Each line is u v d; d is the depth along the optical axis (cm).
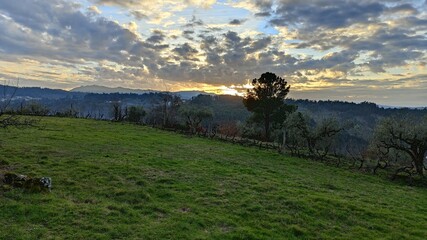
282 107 9706
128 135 6006
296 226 2166
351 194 3247
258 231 2038
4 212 1859
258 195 2778
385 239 2105
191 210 2269
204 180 3108
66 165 3088
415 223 2473
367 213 2586
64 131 5706
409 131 4750
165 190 2645
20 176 2331
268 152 5709
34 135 4831
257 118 10019
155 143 5300
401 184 4275
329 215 2466
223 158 4525
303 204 2619
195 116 10256
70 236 1686
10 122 2905
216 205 2433
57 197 2217
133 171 3111
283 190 2998
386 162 5241
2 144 3831
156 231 1855
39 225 1775
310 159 5469
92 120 8744
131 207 2217
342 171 4703
